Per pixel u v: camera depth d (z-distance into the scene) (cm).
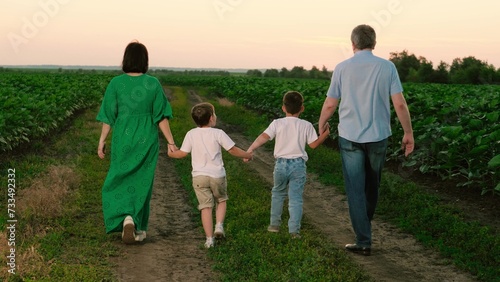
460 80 9112
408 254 596
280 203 638
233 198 811
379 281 509
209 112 610
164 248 602
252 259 545
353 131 568
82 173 974
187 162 1171
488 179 884
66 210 706
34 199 704
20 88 2514
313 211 806
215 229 612
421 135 999
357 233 589
